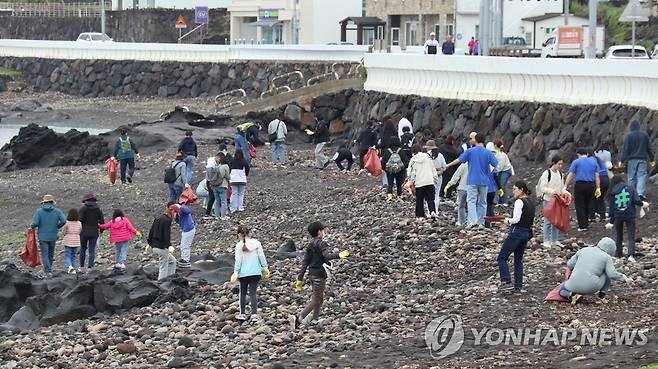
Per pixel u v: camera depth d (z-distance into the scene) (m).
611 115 76.81
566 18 143.00
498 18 135.50
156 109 167.25
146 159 105.19
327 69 157.38
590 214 59.03
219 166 74.62
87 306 49.50
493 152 65.81
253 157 100.75
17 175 100.38
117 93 186.75
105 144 109.62
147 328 45.47
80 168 103.31
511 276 47.41
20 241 72.69
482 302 43.66
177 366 39.00
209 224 73.44
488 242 54.41
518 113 87.25
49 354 42.34
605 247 41.53
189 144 85.44
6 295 50.88
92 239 59.56
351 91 121.69
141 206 82.19
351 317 44.12
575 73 81.31
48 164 108.38
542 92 85.38
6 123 161.38
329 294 48.22
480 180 58.34
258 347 41.09
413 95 104.56
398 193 72.69
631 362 33.25
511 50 128.88
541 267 48.50
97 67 190.88
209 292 51.31
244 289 45.19
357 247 57.12
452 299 45.00
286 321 44.75
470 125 93.69
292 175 92.38
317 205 77.00
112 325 46.72
